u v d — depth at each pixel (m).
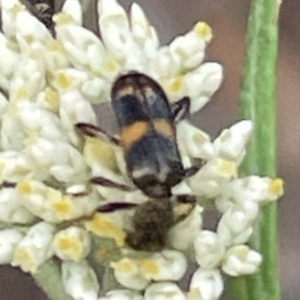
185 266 0.06
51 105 0.07
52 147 0.06
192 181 0.06
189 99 0.06
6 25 0.07
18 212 0.06
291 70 0.12
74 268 0.06
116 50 0.07
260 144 0.07
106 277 0.06
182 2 0.12
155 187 0.06
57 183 0.06
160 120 0.06
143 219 0.06
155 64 0.07
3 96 0.07
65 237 0.06
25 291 0.10
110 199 0.06
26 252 0.06
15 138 0.07
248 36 0.07
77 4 0.07
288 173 0.11
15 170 0.06
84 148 0.06
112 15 0.07
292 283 0.11
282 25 0.12
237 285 0.06
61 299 0.06
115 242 0.06
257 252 0.06
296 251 0.11
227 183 0.06
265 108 0.07
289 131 0.12
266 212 0.06
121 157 0.06
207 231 0.06
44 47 0.07
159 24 0.11
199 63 0.07
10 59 0.07
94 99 0.07
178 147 0.06
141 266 0.06
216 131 0.11
